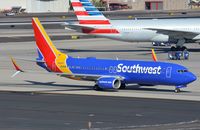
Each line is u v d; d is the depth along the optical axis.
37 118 105.38
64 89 147.00
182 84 136.75
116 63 143.00
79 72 146.75
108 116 107.25
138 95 135.25
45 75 177.38
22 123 100.12
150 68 138.12
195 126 96.19
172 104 121.56
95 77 142.62
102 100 127.56
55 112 111.88
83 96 134.12
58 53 151.12
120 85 142.88
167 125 97.31
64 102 124.75
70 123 100.06
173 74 135.75
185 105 120.19
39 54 154.12
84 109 115.38
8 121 102.12
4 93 139.50
